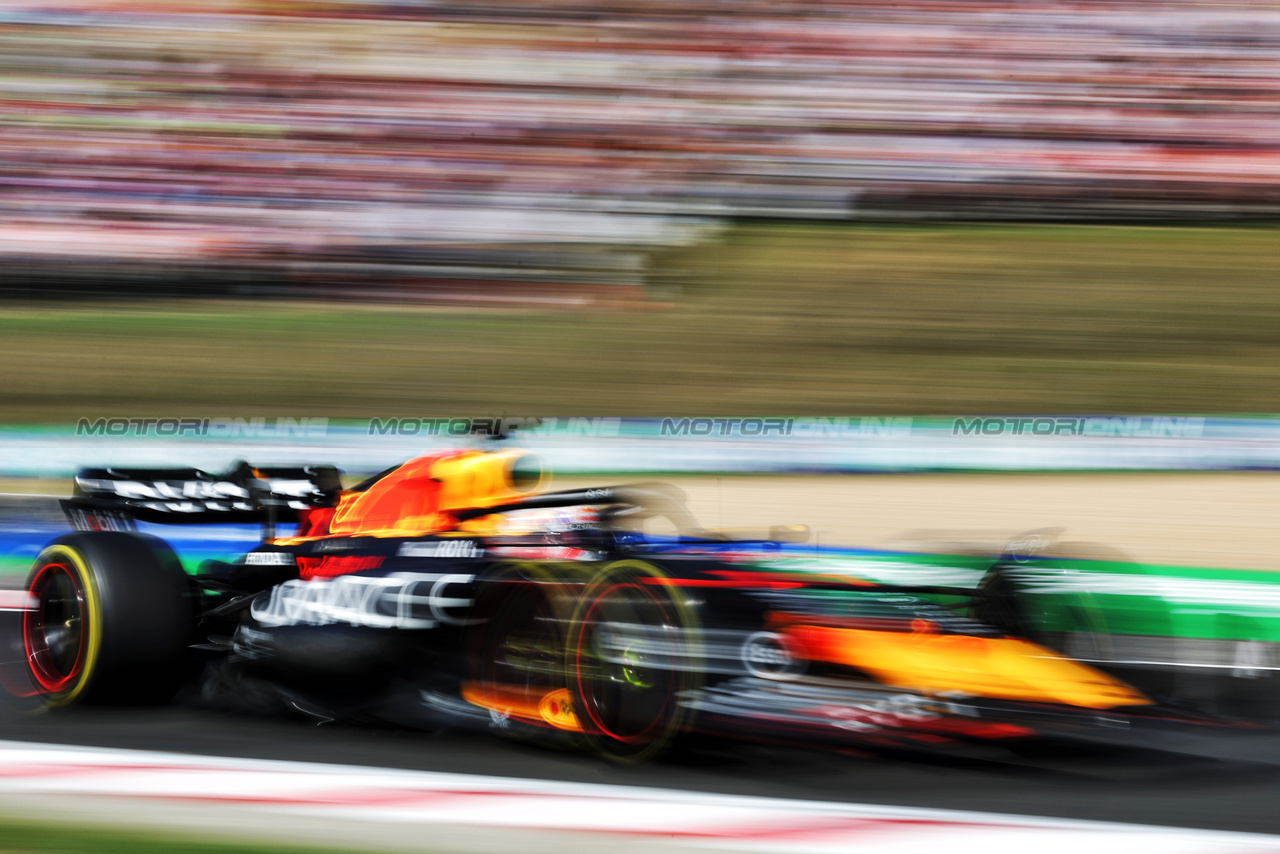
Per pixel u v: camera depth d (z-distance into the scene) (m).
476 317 47.00
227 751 13.66
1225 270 48.06
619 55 64.12
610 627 13.05
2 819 10.62
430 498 16.61
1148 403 37.16
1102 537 26.80
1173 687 15.45
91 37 63.78
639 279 49.84
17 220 53.38
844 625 13.63
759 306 46.56
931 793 11.76
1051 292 46.56
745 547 16.59
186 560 25.98
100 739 14.22
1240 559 25.33
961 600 15.77
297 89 61.38
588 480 31.31
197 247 52.88
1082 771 12.51
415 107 60.03
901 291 47.28
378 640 15.07
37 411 37.41
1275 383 37.97
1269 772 12.57
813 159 57.97
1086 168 57.97
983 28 64.06
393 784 11.67
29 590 16.47
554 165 57.88
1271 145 59.28
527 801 11.14
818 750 13.09
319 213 54.53
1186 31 64.44
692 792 11.71
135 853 9.84
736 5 65.12
